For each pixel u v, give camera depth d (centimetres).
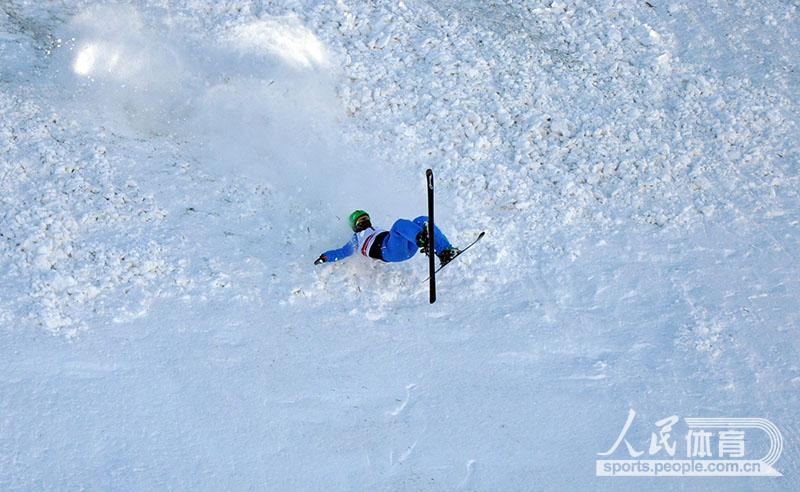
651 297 1587
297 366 1388
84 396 1280
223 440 1256
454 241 1661
